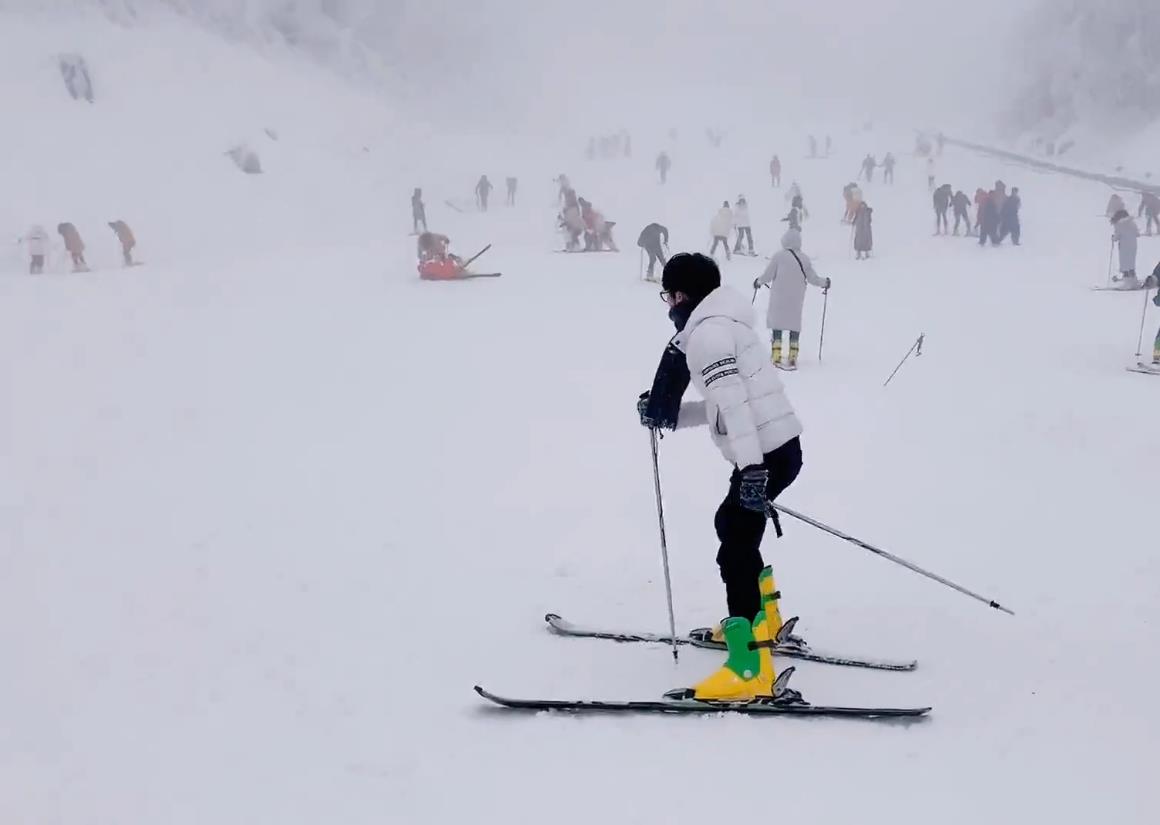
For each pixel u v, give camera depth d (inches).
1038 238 931.3
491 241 1063.6
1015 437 299.7
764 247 937.5
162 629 169.5
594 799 115.3
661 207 1275.8
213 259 892.6
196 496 253.4
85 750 129.0
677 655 153.9
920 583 184.2
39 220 955.3
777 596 152.6
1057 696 137.4
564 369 427.8
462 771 122.0
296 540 217.6
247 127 1337.4
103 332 513.7
